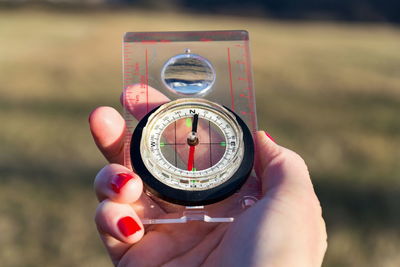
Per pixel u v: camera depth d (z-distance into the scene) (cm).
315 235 30
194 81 34
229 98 34
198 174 31
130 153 31
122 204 31
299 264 29
